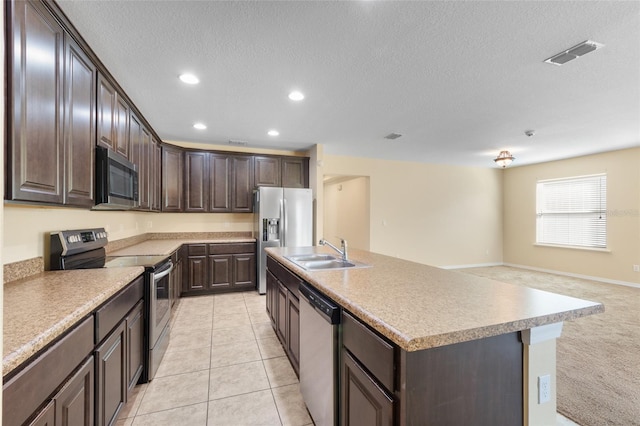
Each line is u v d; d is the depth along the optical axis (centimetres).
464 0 158
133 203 261
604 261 525
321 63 221
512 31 183
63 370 110
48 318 111
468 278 173
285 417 181
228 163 456
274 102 295
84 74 183
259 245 434
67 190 162
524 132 399
